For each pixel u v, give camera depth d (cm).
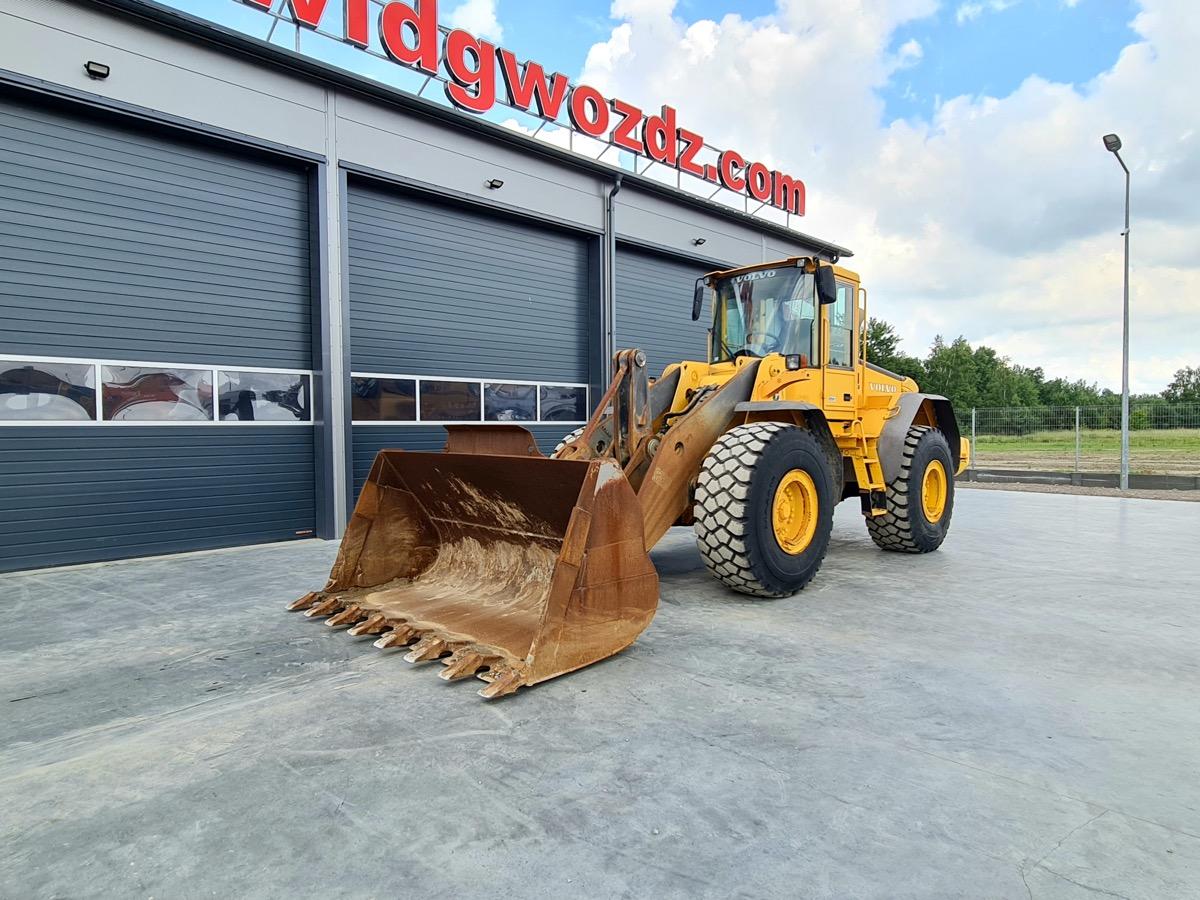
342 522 764
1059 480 1479
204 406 693
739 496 429
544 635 304
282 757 246
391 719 276
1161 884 173
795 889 172
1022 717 273
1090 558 607
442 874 180
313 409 763
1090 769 232
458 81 837
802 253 1468
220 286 702
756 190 1312
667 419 507
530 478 353
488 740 256
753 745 251
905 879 176
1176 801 212
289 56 699
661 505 432
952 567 570
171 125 646
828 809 209
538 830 199
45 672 335
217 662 346
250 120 693
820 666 332
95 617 434
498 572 404
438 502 422
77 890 175
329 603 417
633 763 238
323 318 746
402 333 848
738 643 368
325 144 745
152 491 662
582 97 991
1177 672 322
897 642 369
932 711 279
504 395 962
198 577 555
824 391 547
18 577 561
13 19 567
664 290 1197
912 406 609
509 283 962
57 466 611
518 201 936
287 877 179
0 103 581
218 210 699
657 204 1138
